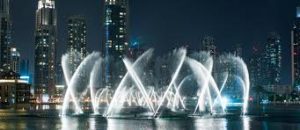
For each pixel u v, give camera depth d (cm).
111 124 15138
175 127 13962
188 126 14288
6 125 15050
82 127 14075
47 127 14188
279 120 17175
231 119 17675
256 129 13438
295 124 15300
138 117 18588
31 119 18112
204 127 13962
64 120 17250
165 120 17025
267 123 15738
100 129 13312
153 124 15075
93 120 17200
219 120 17075
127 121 16550
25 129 13575
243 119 17712
